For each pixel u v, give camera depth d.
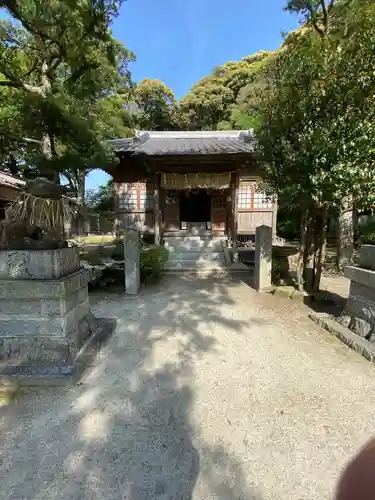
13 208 2.67
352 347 3.12
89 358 2.77
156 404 2.21
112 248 8.25
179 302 4.93
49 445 1.80
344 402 2.22
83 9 5.11
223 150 8.52
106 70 6.52
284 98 4.08
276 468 1.65
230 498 1.47
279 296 5.18
